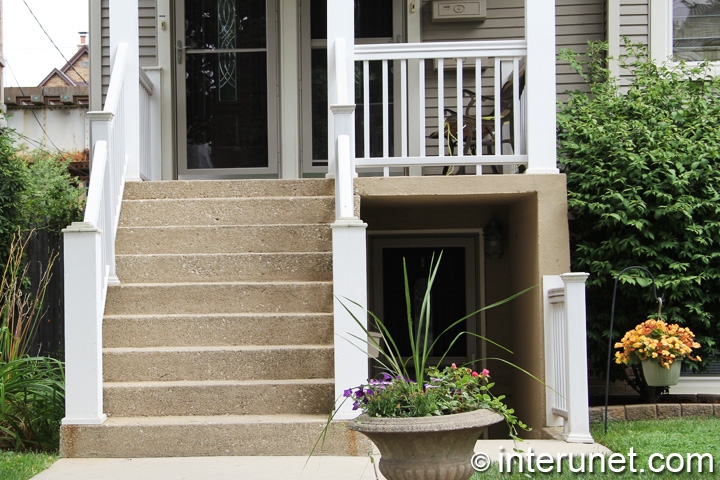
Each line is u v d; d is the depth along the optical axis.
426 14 8.48
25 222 9.04
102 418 5.27
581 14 8.34
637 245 6.53
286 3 8.53
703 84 7.35
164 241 6.59
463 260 8.66
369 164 6.87
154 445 5.19
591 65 7.88
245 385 5.50
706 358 6.78
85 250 5.30
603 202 6.69
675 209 6.41
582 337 5.66
